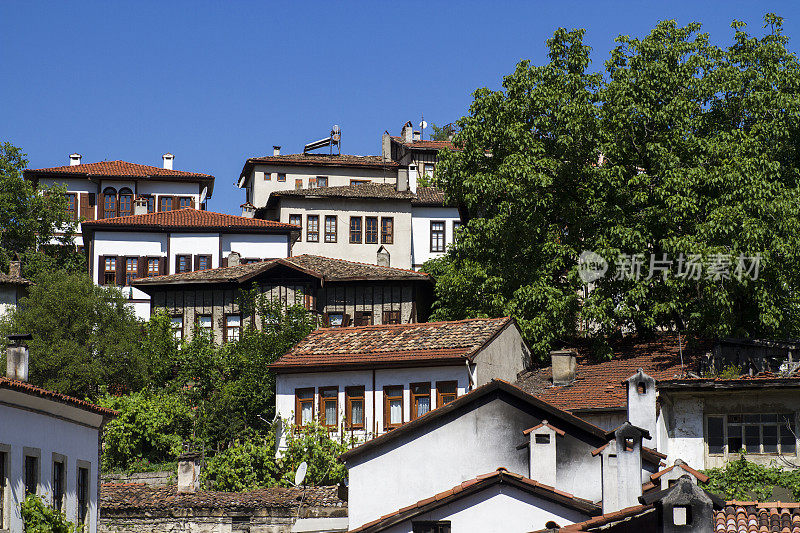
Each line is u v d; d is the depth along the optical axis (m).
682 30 44.38
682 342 40.44
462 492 25.89
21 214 70.88
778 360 36.81
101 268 69.19
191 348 50.34
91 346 51.38
